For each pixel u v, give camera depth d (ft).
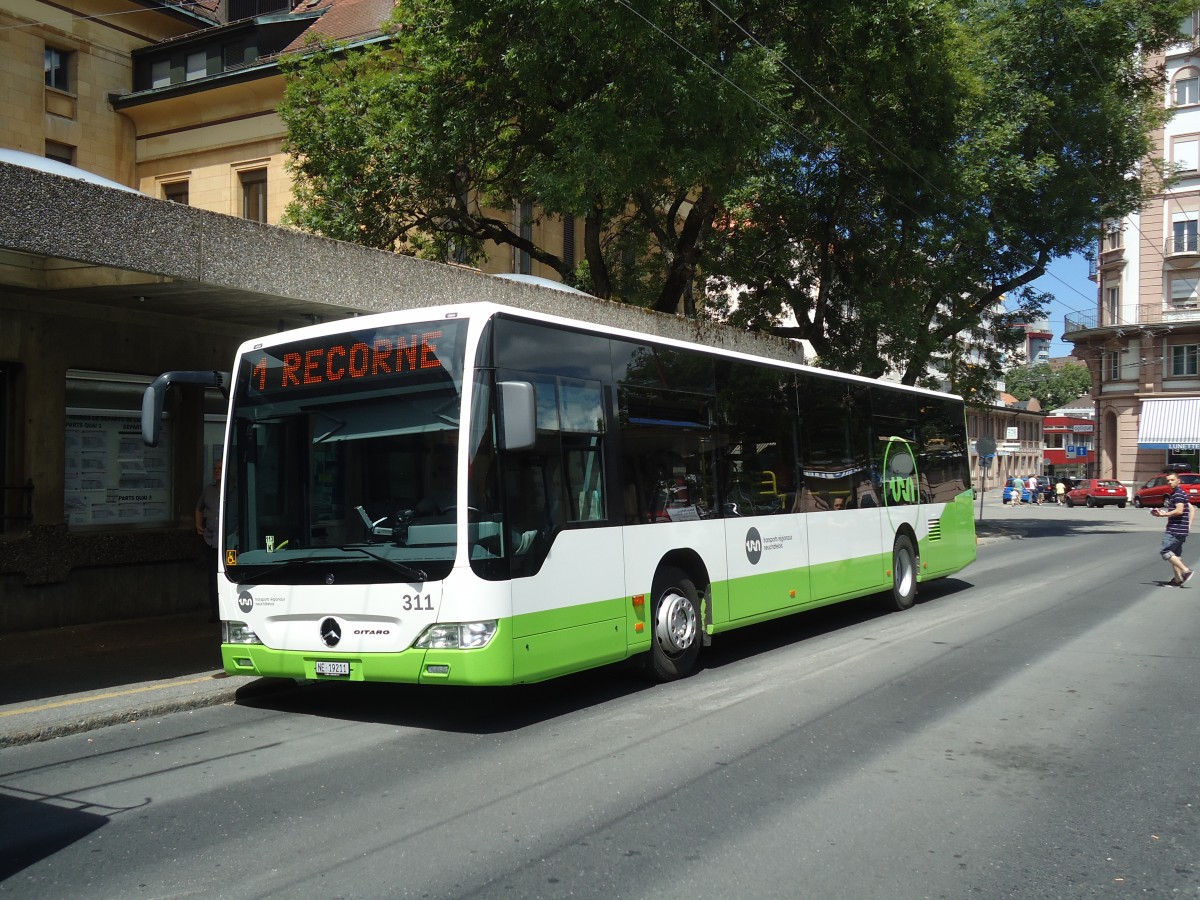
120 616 37.11
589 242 69.77
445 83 65.31
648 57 53.83
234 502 25.04
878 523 41.42
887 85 65.31
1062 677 28.76
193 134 89.04
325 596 23.34
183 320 38.45
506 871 14.49
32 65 83.35
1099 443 189.67
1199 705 25.23
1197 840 15.84
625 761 20.36
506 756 20.94
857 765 19.94
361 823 16.67
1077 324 191.72
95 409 36.58
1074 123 87.20
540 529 23.68
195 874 14.49
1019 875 14.38
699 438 30.45
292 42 89.61
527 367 23.98
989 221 80.38
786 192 74.54
